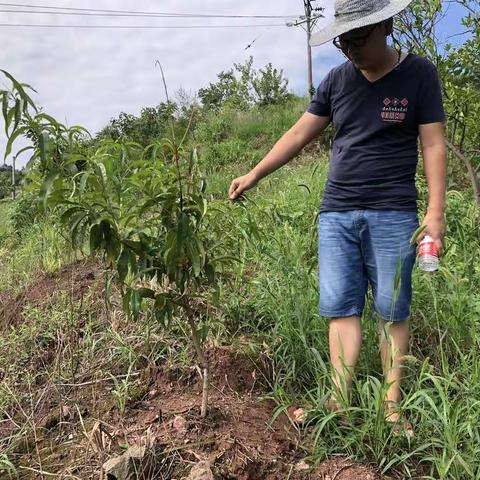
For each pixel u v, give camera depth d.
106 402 2.87
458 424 2.30
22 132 1.96
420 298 3.23
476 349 2.80
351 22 2.27
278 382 2.82
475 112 4.64
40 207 2.06
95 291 4.18
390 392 2.46
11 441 2.76
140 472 2.22
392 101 2.42
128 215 2.22
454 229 3.98
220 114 18.38
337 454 2.35
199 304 3.42
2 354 3.66
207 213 2.37
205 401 2.56
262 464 2.31
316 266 3.57
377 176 2.48
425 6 4.40
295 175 8.02
